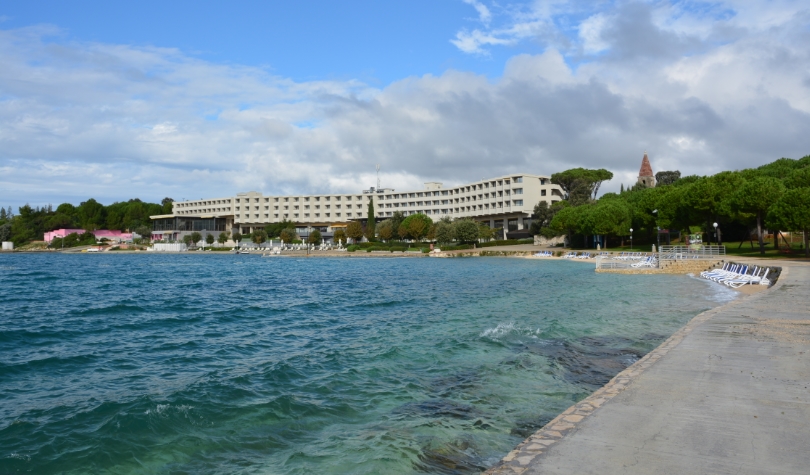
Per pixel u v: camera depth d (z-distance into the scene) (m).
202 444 10.07
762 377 10.59
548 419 11.14
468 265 82.62
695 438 7.33
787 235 77.75
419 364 16.19
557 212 119.31
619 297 33.53
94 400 12.65
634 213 93.81
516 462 6.60
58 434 10.50
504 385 13.66
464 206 165.38
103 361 17.22
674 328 21.66
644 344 18.52
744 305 21.36
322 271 71.38
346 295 38.53
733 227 84.06
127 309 30.95
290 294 39.84
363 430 10.68
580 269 65.44
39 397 13.02
